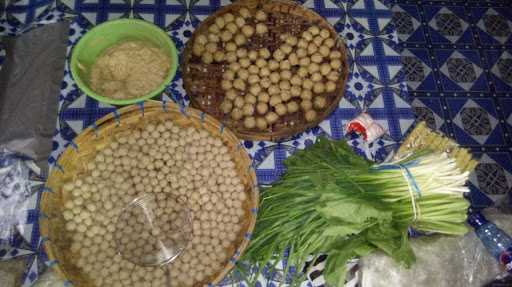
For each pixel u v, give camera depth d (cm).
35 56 121
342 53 117
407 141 113
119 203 98
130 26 111
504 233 99
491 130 157
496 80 164
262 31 120
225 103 110
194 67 115
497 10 175
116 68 111
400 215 98
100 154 100
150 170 101
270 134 107
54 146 110
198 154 102
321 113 112
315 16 119
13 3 127
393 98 123
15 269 96
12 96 117
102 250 94
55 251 86
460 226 99
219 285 100
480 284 100
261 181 111
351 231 89
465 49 168
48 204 88
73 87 116
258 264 101
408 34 168
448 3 174
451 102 159
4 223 101
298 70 117
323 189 91
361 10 134
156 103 99
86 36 107
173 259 93
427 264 96
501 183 149
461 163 111
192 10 129
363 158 105
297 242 97
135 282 92
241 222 99
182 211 97
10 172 106
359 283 98
